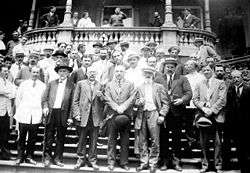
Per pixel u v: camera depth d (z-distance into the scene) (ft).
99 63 29.89
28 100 23.30
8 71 27.53
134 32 46.16
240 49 54.90
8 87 24.98
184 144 25.70
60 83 23.68
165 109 21.85
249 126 21.81
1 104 24.48
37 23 64.08
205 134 22.00
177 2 62.08
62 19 63.41
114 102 22.11
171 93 23.06
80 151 22.12
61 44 35.27
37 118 23.09
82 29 46.68
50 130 22.76
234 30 61.00
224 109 22.53
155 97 22.24
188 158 24.80
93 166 21.72
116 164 23.63
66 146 25.98
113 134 22.06
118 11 49.52
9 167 22.50
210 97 22.75
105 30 46.34
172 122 22.50
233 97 23.18
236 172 22.07
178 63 25.31
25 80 25.41
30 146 23.41
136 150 22.24
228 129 23.03
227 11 62.18
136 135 22.43
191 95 22.53
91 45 45.96
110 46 36.09
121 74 22.91
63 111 22.62
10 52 46.21
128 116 22.09
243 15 60.54
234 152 25.08
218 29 61.93
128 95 22.48
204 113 22.41
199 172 21.93
